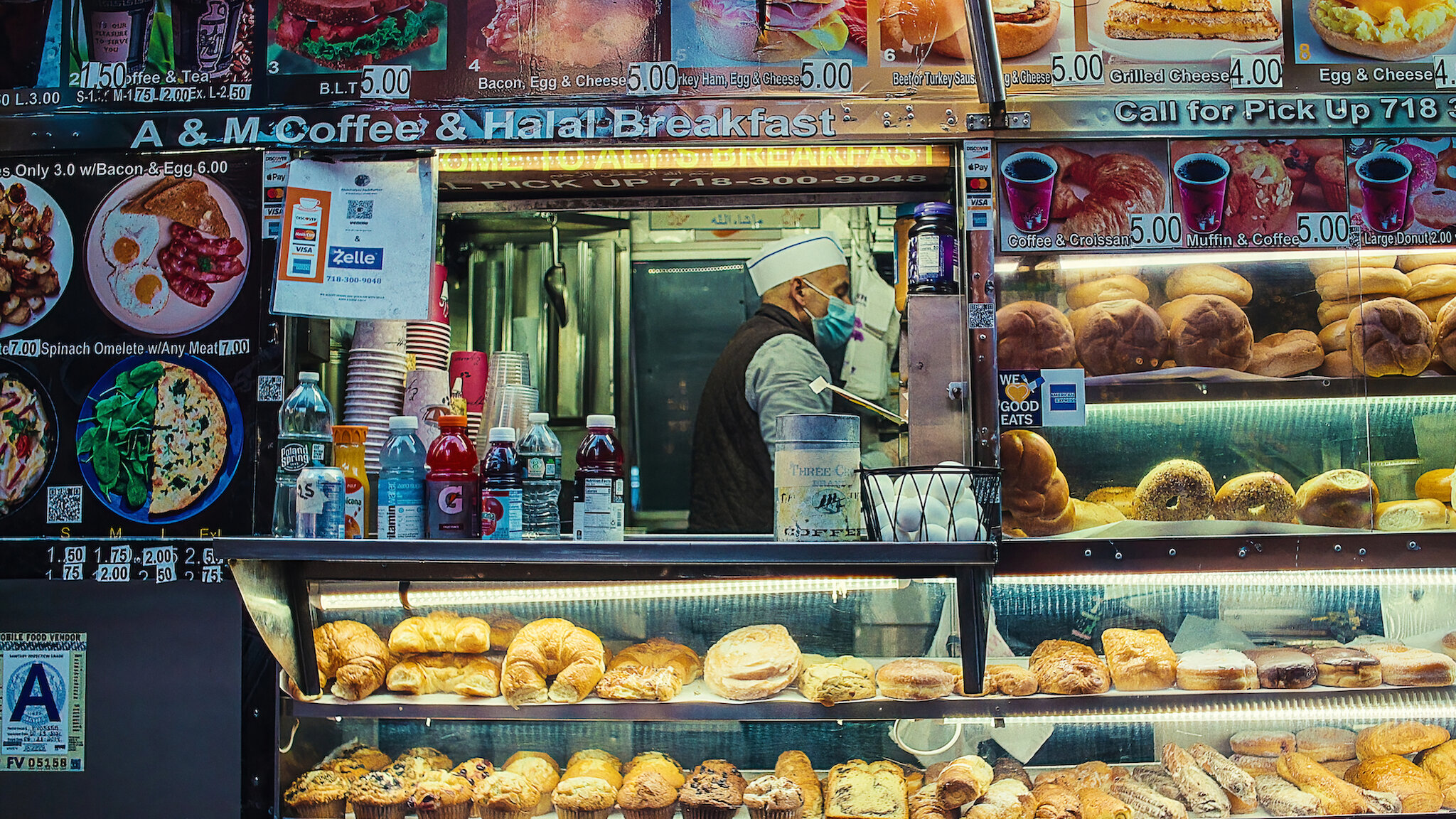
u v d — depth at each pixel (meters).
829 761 1.97
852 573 1.81
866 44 1.92
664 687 1.82
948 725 1.96
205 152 1.94
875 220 2.70
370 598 1.90
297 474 1.84
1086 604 1.92
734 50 1.92
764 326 2.64
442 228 2.49
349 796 1.85
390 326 1.98
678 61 1.92
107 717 1.88
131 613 1.89
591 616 1.94
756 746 1.98
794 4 1.92
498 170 2.00
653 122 1.91
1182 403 1.92
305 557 1.66
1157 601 1.93
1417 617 1.93
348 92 1.93
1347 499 1.91
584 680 1.83
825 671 1.82
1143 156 1.93
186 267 1.93
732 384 2.61
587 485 1.74
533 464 1.81
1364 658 1.85
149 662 1.88
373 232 1.90
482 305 2.64
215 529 1.88
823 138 1.90
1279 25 1.94
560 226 2.65
